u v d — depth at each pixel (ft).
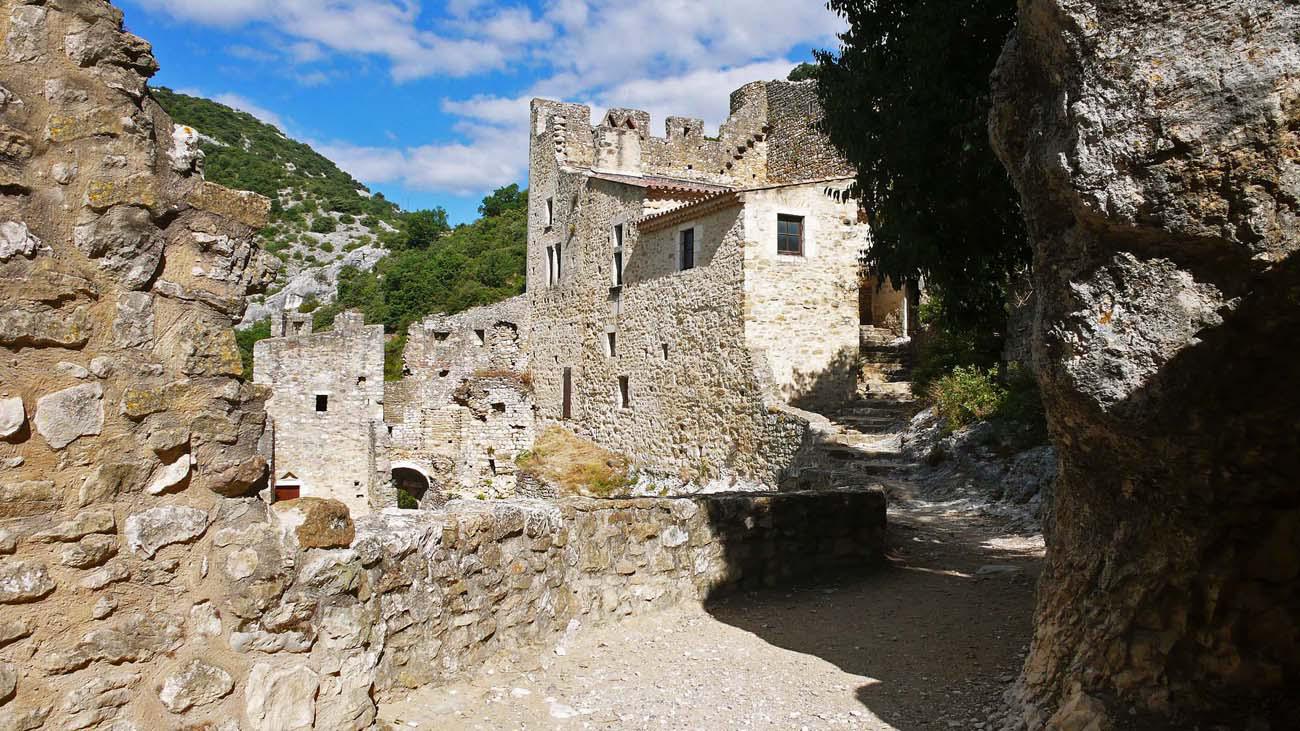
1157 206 10.81
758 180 97.14
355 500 90.33
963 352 56.80
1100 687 14.17
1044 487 38.34
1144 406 11.53
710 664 19.54
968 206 26.22
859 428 57.41
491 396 98.53
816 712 16.74
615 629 21.83
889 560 29.91
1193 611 13.71
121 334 12.05
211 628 12.53
